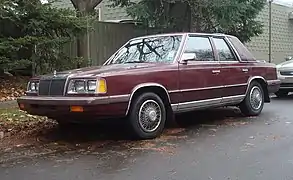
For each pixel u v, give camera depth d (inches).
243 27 597.0
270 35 813.2
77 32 471.5
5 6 411.5
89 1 541.0
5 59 410.0
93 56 536.1
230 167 189.0
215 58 300.0
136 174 180.4
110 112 232.1
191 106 278.4
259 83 341.4
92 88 228.2
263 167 188.2
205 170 185.0
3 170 191.5
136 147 231.0
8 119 307.0
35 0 434.6
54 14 443.2
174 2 539.2
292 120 314.0
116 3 566.9
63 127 288.0
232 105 322.7
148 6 538.3
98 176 178.7
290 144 233.3
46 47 459.8
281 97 488.7
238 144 235.0
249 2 579.2
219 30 570.3
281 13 874.8
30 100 248.2
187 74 273.0
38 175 182.5
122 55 299.0
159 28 571.5
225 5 521.0
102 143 243.3
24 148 234.5
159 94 260.8
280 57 877.8
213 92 292.8
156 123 255.1
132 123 243.8
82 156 213.8
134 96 245.6
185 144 236.5
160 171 184.2
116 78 234.1
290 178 172.4
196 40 291.6
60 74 245.1
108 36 553.9
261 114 346.6
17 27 455.5
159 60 274.2
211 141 243.4
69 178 177.0
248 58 330.6
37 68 470.9
